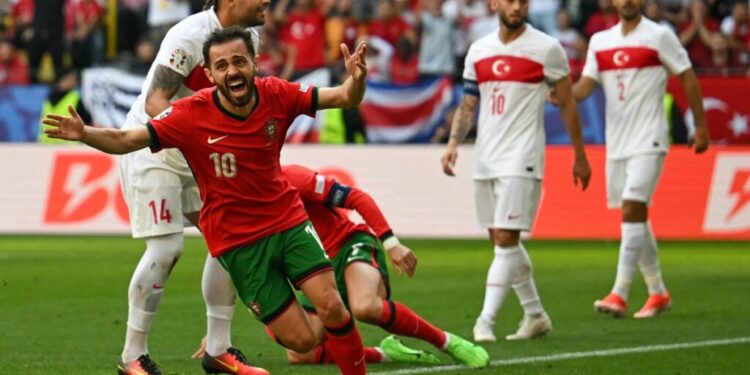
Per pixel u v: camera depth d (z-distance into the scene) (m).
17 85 47.72
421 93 46.69
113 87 47.88
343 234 19.92
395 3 49.72
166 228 18.59
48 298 29.56
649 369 19.92
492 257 40.09
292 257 16.23
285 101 16.17
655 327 25.12
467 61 24.77
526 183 23.91
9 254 40.59
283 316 16.28
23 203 45.97
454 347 20.12
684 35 49.44
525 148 23.98
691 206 43.94
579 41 50.00
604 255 40.59
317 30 50.00
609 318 26.66
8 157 46.09
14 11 54.09
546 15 50.53
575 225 43.97
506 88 24.12
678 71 27.36
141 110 19.25
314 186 19.62
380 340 23.28
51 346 22.42
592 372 19.61
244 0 18.75
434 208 44.62
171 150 18.55
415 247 43.62
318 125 46.97
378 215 19.31
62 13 52.00
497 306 23.58
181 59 18.48
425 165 44.81
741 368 20.02
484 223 24.75
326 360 20.55
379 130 46.97
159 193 18.56
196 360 20.95
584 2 50.81
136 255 40.16
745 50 49.78
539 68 24.05
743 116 45.44
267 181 16.22
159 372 18.72
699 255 41.12
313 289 16.16
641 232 26.89
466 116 24.95
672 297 30.28
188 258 39.19
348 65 15.98
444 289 31.66
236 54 15.59
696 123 27.70
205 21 18.77
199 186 16.44
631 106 27.56
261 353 21.78
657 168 27.42
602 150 43.91
